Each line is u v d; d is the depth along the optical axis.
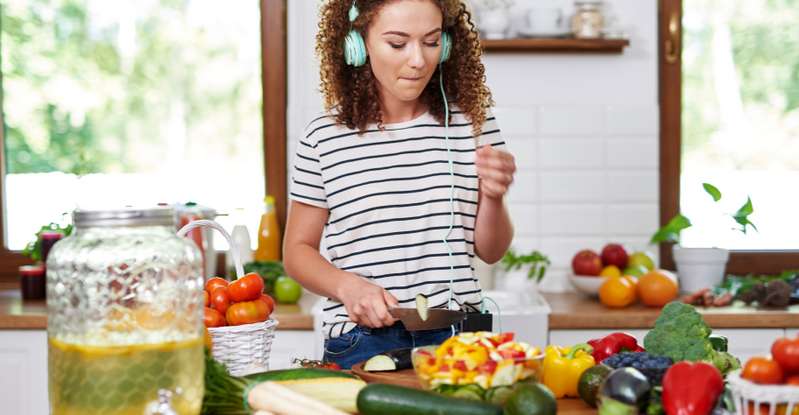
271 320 1.86
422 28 1.76
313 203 1.96
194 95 3.67
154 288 1.26
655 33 3.47
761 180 3.59
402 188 1.89
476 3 3.40
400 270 1.88
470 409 1.27
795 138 3.58
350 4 1.85
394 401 1.30
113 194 3.69
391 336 1.85
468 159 1.93
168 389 1.26
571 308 3.04
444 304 1.88
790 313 2.91
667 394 1.32
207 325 1.79
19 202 3.71
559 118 3.47
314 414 1.34
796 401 1.28
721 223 3.58
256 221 3.64
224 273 3.31
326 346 1.92
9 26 3.70
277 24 3.60
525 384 1.29
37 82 3.71
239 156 3.66
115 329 1.25
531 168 3.48
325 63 1.93
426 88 1.95
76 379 1.24
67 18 3.69
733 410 1.34
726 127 3.58
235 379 1.40
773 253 3.57
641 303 3.14
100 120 3.70
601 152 3.48
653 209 3.50
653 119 3.48
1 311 3.02
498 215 1.89
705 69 3.57
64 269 1.26
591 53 3.46
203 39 3.66
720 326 2.93
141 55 3.69
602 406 1.34
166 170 3.69
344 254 1.92
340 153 1.92
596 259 3.28
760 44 3.56
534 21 3.36
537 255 3.28
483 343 1.38
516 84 3.47
